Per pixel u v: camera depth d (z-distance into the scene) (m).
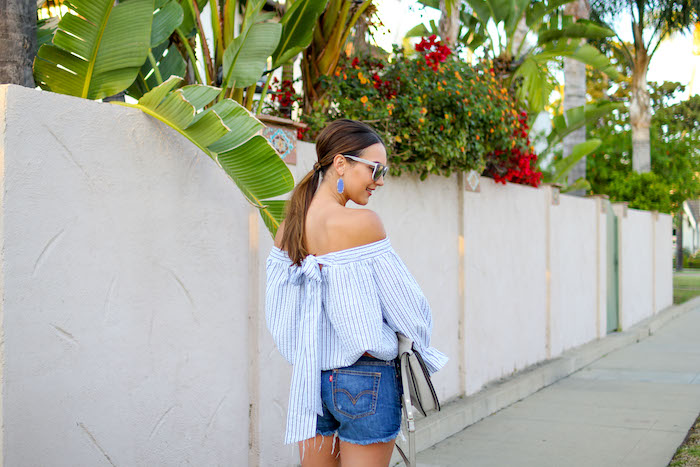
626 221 13.23
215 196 3.85
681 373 8.95
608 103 13.09
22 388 2.82
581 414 6.66
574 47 11.41
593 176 23.81
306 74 5.77
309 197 2.51
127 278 3.31
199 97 3.47
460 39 11.15
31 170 2.87
